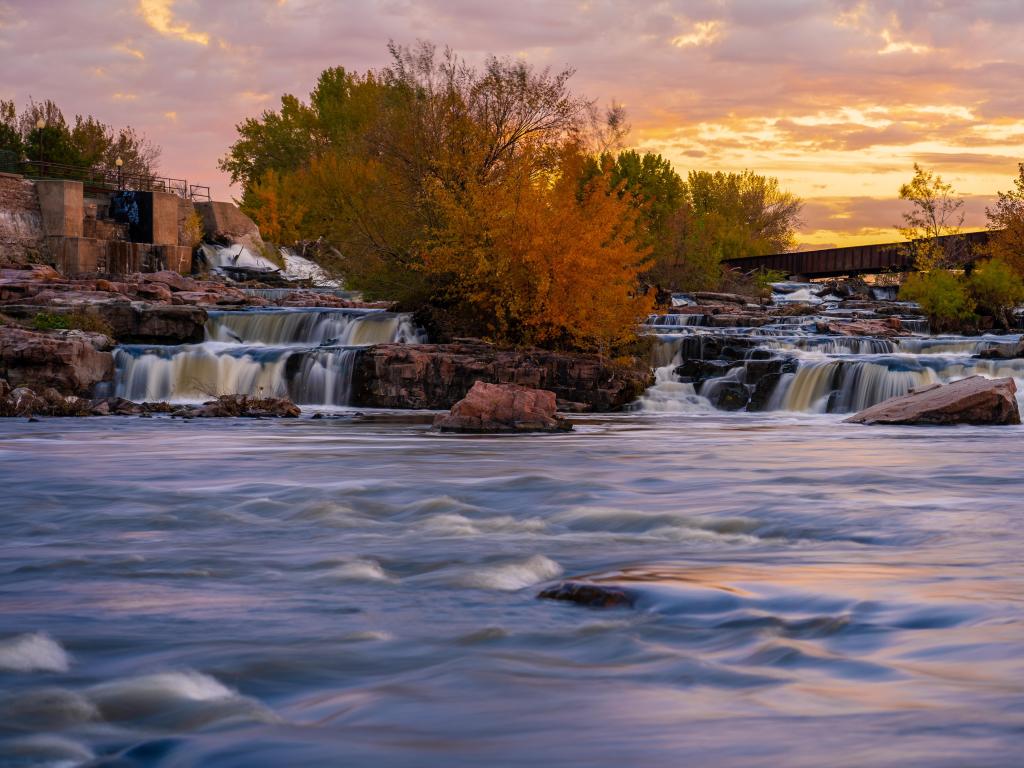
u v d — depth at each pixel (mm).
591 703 3588
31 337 32406
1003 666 3965
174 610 5332
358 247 41844
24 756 3141
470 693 3754
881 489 11258
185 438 20281
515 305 34969
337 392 32750
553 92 39875
